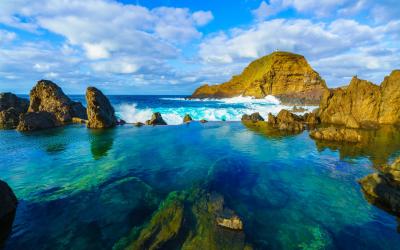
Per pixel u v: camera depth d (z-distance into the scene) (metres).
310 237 9.40
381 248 8.85
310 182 14.54
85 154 20.08
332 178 15.12
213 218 10.07
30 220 10.48
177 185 13.88
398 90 35.78
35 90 40.03
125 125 36.44
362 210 11.42
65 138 26.38
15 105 42.66
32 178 14.97
